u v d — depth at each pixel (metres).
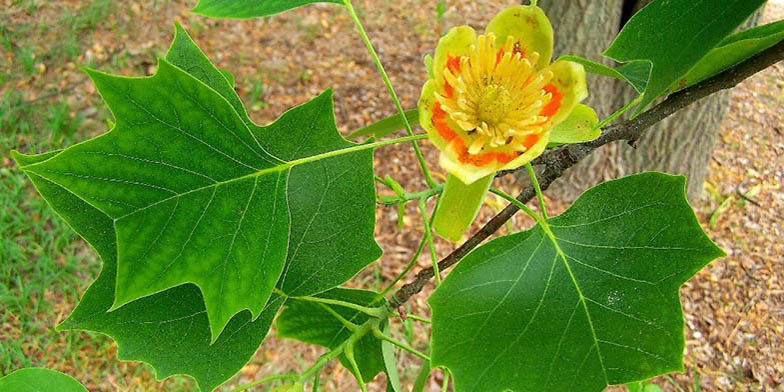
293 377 0.26
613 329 0.21
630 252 0.21
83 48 1.04
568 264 0.22
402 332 0.78
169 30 1.09
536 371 0.21
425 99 0.21
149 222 0.20
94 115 0.95
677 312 0.20
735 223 0.89
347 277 0.25
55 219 0.82
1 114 0.92
